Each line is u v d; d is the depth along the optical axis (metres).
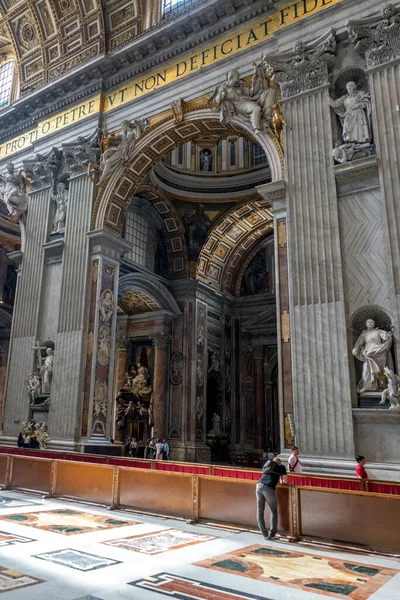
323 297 9.22
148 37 13.21
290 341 9.41
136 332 19.11
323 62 10.35
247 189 18.78
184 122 12.67
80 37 15.55
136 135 13.41
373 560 5.18
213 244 19.77
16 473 9.81
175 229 19.03
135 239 18.50
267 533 6.06
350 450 8.30
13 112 16.33
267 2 11.59
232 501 6.73
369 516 5.57
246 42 11.95
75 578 4.31
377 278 8.86
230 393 20.66
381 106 9.41
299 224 9.82
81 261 13.41
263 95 11.06
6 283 21.14
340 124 10.12
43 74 16.39
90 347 12.72
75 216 13.94
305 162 10.08
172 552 5.30
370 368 8.50
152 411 18.09
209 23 12.52
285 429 9.15
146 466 9.48
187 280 18.83
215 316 20.42
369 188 9.33
